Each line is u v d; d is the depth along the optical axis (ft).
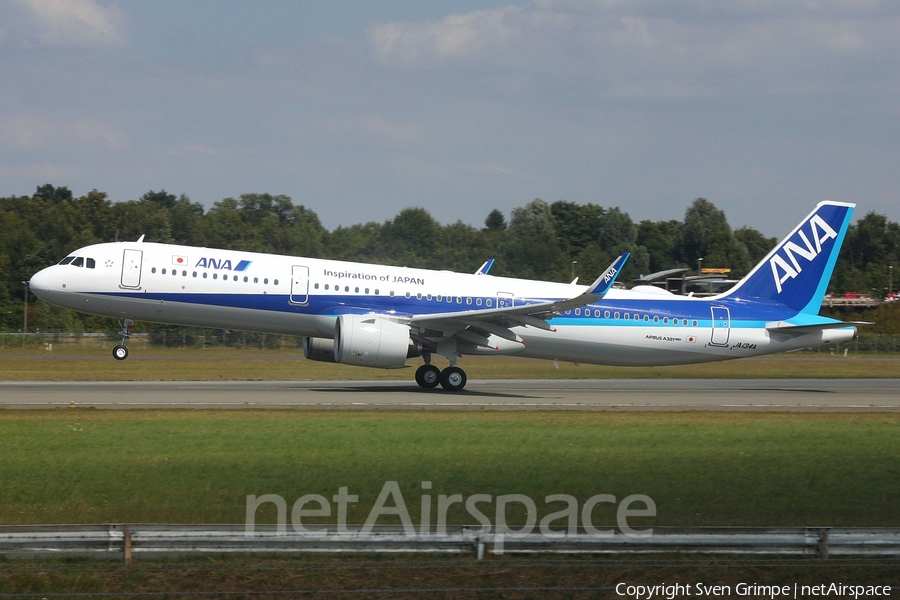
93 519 175.01
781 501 198.39
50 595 136.77
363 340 404.98
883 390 502.79
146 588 141.79
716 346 477.36
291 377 520.42
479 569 151.74
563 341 458.09
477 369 601.62
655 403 400.88
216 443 249.34
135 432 267.18
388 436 268.62
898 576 152.46
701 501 196.54
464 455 237.86
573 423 312.71
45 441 247.70
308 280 426.51
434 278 448.65
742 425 318.45
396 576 148.46
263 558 153.89
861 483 217.56
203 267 418.92
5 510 178.70
